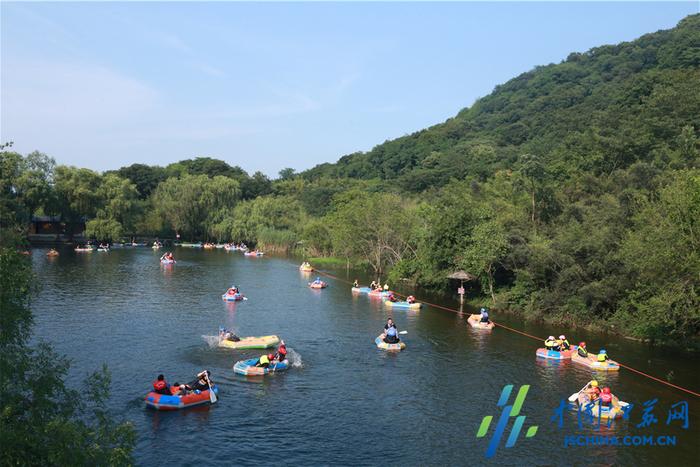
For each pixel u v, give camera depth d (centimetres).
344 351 4188
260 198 15625
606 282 4869
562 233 5612
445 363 3922
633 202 5159
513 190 7812
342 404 3080
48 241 13125
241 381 3403
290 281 8275
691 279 3819
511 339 4684
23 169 11962
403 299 6838
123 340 4253
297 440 2612
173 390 2984
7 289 1656
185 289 7000
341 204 12169
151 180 17975
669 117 8781
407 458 2469
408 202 10819
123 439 1620
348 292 7306
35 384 1653
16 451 1351
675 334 4434
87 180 12706
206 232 15150
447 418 2922
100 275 7925
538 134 17062
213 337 4450
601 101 15500
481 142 18075
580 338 4738
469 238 6362
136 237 15638
